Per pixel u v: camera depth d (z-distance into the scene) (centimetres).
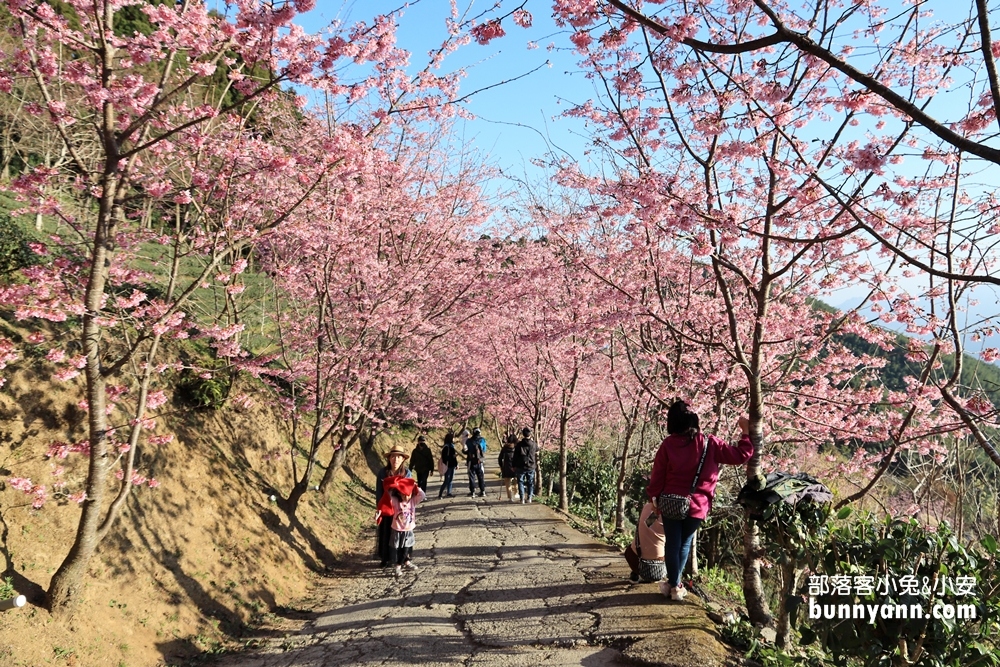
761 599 579
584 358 1473
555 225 1042
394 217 1282
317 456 1652
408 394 1884
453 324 1515
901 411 795
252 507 1012
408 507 917
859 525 478
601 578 730
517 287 1341
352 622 726
